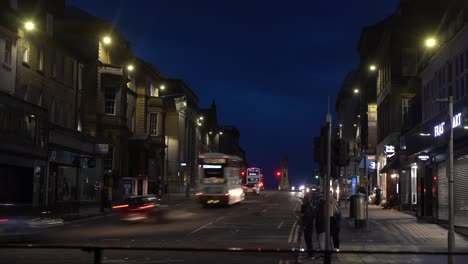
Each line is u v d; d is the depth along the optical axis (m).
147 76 73.81
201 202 48.16
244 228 28.09
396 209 41.72
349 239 22.39
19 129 35.69
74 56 49.81
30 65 40.72
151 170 71.75
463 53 23.98
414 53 46.25
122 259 16.61
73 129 48.41
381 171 45.16
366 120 61.88
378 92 55.09
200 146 110.81
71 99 49.28
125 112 59.53
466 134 22.08
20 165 35.75
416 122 36.16
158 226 29.14
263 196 83.75
